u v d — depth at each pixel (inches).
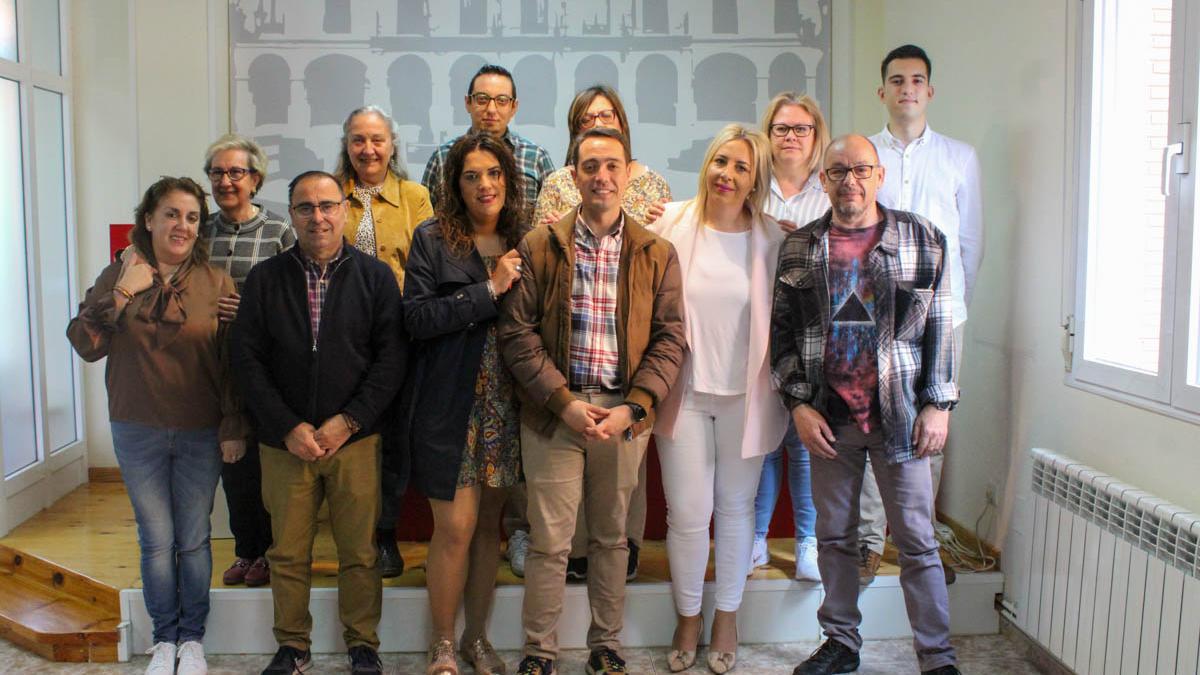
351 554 112.2
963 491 146.9
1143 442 103.7
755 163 112.0
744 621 128.0
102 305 109.0
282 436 106.7
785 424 115.8
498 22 183.9
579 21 184.5
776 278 112.0
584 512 116.6
